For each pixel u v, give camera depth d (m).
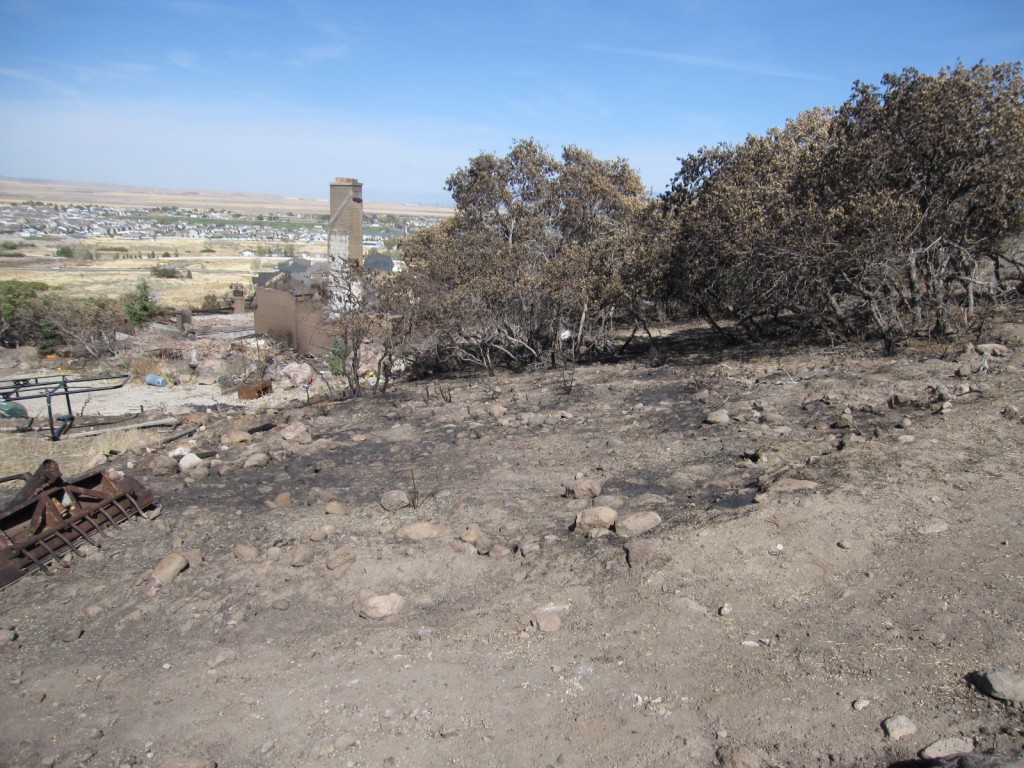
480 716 3.48
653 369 12.08
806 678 3.50
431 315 13.56
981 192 10.69
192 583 5.04
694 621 4.05
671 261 13.16
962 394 7.69
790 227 11.08
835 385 8.96
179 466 7.89
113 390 19.52
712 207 12.53
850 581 4.27
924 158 10.91
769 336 14.43
